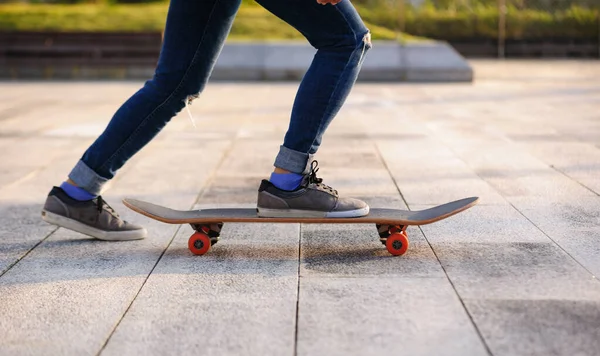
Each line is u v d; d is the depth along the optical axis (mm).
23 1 18500
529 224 3348
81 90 10820
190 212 2994
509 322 2154
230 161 5230
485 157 5238
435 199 3939
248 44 13141
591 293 2395
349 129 6840
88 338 2107
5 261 2902
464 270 2672
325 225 3445
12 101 9281
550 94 9930
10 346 2061
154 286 2562
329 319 2213
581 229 3240
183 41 2758
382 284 2529
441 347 1988
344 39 2736
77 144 5980
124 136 2971
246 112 8211
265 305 2346
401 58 12773
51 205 3092
